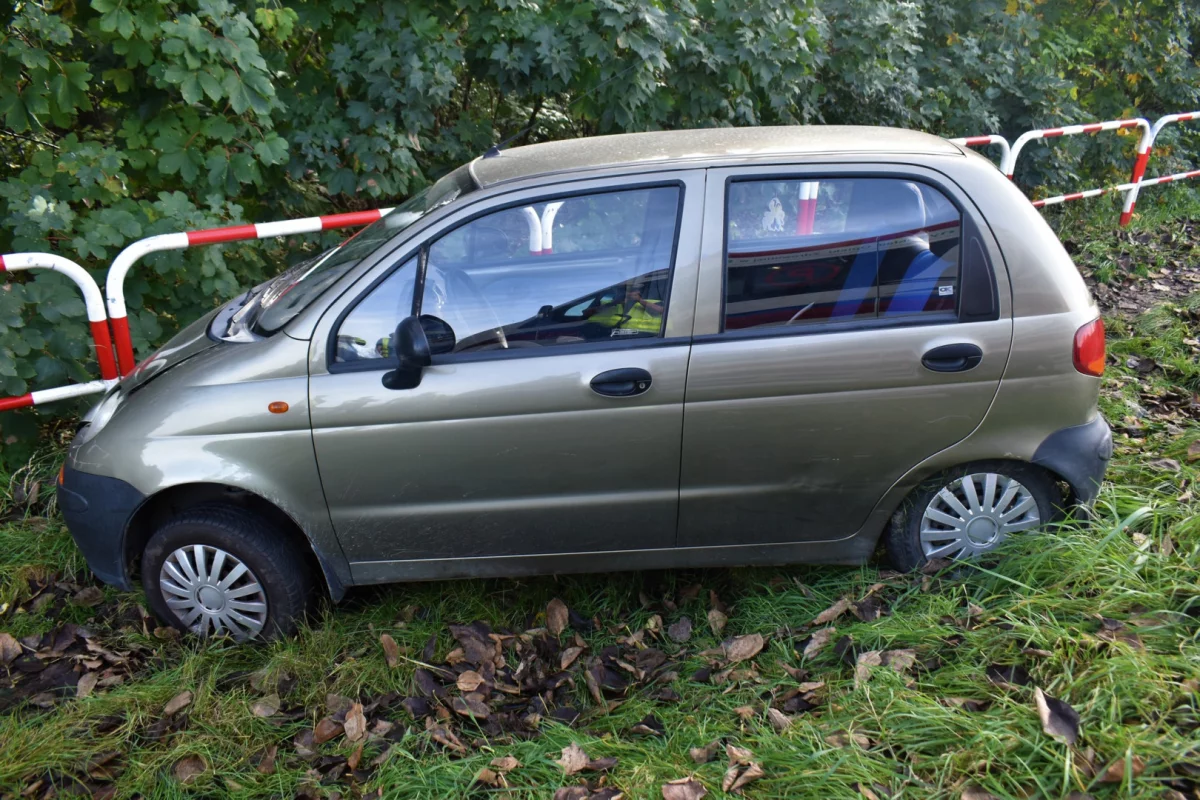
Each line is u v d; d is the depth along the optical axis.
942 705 2.51
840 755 2.35
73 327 4.18
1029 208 2.98
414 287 2.93
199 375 2.98
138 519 3.15
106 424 3.11
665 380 2.86
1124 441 4.09
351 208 6.57
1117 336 5.70
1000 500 3.11
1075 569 2.90
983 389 2.92
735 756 2.43
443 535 3.05
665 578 3.44
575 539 3.07
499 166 3.18
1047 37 9.02
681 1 6.05
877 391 2.90
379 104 5.63
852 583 3.20
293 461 2.93
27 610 3.47
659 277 2.89
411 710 2.80
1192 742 2.17
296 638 3.15
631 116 5.97
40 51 4.55
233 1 5.14
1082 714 2.34
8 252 4.72
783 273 2.90
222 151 4.97
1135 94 10.54
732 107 6.54
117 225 4.37
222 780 2.59
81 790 2.54
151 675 3.07
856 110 7.39
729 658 2.95
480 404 2.87
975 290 2.90
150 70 4.66
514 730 2.72
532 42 5.65
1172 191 9.72
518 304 2.92
